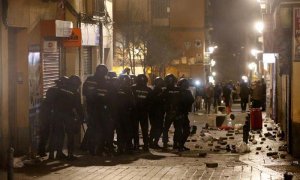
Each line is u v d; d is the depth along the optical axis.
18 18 16.52
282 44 20.20
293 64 17.69
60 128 16.91
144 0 55.78
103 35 26.22
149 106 19.80
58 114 16.81
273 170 15.41
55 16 19.77
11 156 10.55
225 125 28.89
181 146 20.38
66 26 18.77
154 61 52.03
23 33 17.22
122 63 45.62
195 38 61.78
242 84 43.16
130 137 18.97
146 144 19.89
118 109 18.53
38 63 18.27
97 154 18.34
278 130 25.66
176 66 61.41
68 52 21.02
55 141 16.95
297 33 17.50
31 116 17.67
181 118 20.31
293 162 16.77
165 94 20.41
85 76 23.88
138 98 19.62
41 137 17.05
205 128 28.94
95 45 24.86
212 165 15.67
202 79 61.69
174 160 17.50
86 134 19.27
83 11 23.02
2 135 15.07
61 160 16.86
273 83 31.77
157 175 14.30
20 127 17.08
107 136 18.50
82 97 21.61
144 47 49.72
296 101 17.88
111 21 28.06
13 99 17.06
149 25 55.31
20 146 17.06
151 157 18.20
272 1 26.19
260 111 26.05
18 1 16.48
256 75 64.12
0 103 15.05
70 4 21.22
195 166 15.93
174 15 61.31
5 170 14.80
